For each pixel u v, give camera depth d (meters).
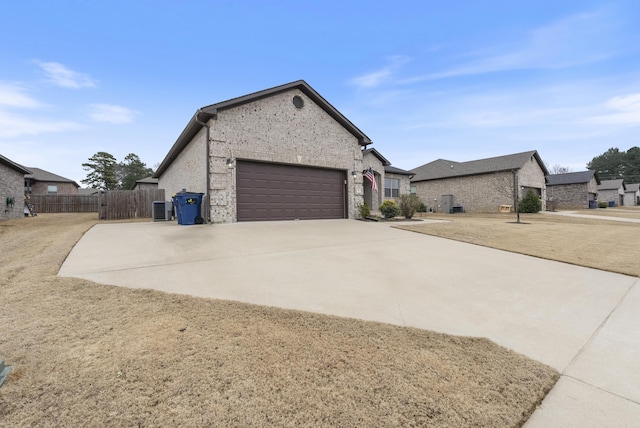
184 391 1.75
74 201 24.89
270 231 8.10
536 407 1.76
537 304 3.46
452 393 1.83
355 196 13.14
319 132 12.14
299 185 11.75
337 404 1.70
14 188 15.55
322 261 5.07
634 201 44.84
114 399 1.66
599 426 1.61
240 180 10.41
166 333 2.42
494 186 23.50
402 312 3.12
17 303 2.98
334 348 2.31
